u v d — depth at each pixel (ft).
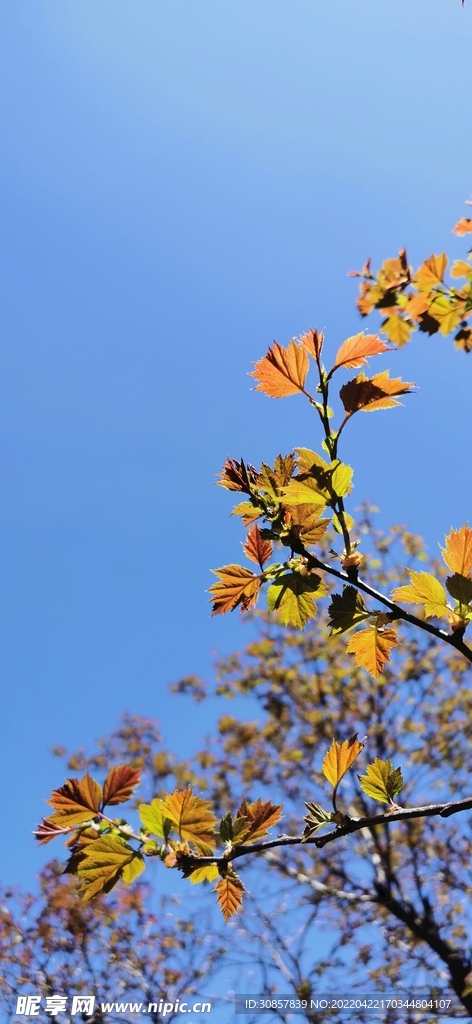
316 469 4.83
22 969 27.84
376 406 4.86
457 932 30.83
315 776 34.37
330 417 4.94
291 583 5.14
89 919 29.32
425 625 4.89
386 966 29.07
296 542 5.07
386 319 6.64
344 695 34.81
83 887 4.58
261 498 5.17
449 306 6.43
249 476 5.23
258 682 35.63
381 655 5.05
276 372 5.00
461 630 4.86
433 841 33.01
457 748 32.89
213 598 5.24
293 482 4.86
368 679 34.53
